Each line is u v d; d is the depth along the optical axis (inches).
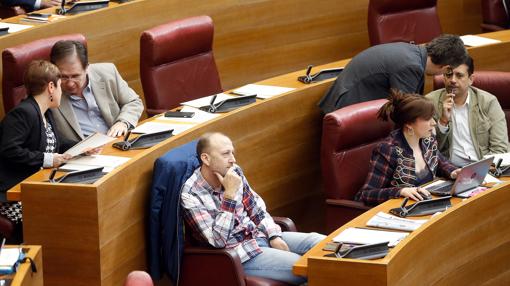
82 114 384.8
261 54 541.0
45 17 461.7
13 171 348.5
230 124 388.2
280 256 335.9
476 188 360.2
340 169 382.9
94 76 387.9
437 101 418.0
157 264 338.3
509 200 367.2
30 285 266.7
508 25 596.1
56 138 362.6
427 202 337.7
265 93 415.2
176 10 503.5
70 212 313.0
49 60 399.9
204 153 333.1
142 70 430.6
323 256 293.0
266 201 411.2
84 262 315.3
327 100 423.5
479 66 499.2
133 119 385.4
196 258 330.6
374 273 285.9
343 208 376.5
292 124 418.6
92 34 469.1
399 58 409.1
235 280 325.7
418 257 311.6
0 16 538.3
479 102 418.9
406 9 543.2
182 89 439.8
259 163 404.8
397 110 370.9
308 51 557.9
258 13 535.5
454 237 337.7
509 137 438.0
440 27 550.6
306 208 433.4
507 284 372.8
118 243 324.5
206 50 450.9
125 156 339.0
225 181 331.9
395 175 370.0
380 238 307.3
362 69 414.0
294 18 548.4
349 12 568.1
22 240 352.2
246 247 337.4
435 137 399.5
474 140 417.1
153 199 333.7
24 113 345.4
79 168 327.9
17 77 389.7
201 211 331.6
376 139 394.9
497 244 362.9
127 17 483.2
